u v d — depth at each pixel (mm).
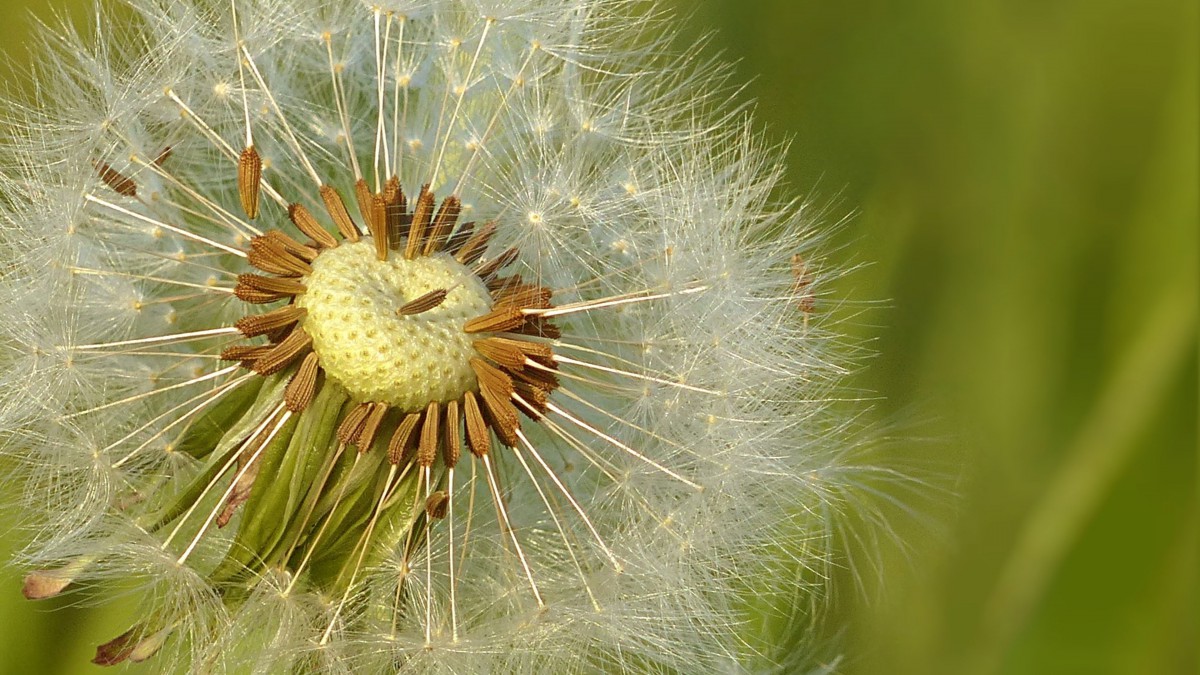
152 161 273
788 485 280
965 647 294
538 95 280
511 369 268
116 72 275
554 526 275
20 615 278
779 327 277
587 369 278
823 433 282
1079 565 294
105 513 268
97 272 269
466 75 280
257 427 265
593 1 283
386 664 266
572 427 277
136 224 275
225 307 275
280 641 264
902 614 293
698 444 275
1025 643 294
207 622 264
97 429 269
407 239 271
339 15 281
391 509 266
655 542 273
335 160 280
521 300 271
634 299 273
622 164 280
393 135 280
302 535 265
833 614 288
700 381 275
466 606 271
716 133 294
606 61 284
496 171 279
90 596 271
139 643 264
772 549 282
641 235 278
